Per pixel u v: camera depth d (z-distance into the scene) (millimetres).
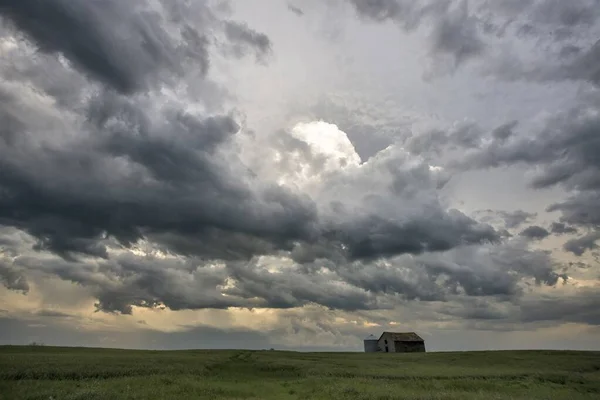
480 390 38875
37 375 38906
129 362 56469
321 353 102812
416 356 90000
